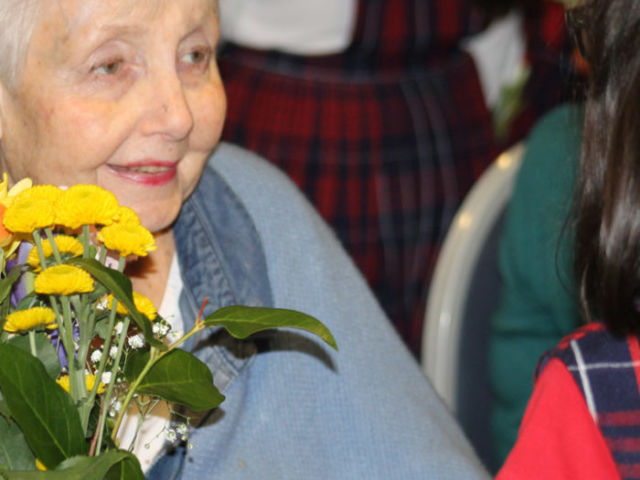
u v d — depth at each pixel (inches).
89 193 42.1
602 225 56.5
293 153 115.7
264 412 66.5
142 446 59.6
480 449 93.4
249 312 43.7
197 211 68.4
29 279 44.7
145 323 40.8
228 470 62.7
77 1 53.6
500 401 91.4
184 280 66.6
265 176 74.3
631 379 57.6
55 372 42.9
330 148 116.0
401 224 119.0
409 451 68.5
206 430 62.7
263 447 65.5
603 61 55.3
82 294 41.7
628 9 53.6
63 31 53.9
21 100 56.3
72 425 40.8
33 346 42.4
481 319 92.1
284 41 114.9
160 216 60.1
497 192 91.9
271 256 70.6
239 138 116.2
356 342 70.7
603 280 57.1
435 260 121.2
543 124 87.7
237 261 68.2
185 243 67.4
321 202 116.6
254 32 115.4
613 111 55.3
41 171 58.0
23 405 39.4
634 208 55.2
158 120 56.8
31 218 40.8
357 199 117.3
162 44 56.0
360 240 117.9
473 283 91.3
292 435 66.7
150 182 59.0
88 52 54.4
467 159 121.7
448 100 119.9
